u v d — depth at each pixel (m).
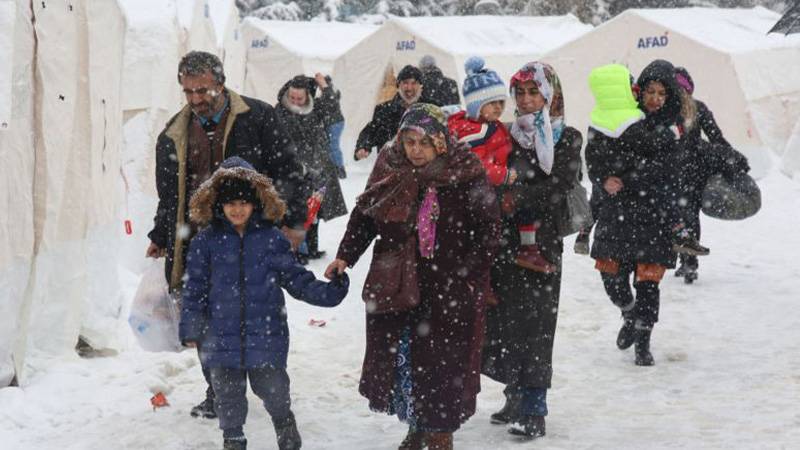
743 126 22.03
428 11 46.16
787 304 10.09
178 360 7.87
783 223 15.55
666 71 7.96
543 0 42.66
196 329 5.59
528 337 6.09
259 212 5.63
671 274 11.76
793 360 8.04
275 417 5.68
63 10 7.70
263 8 43.62
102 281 8.30
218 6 22.61
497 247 5.49
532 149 6.05
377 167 5.58
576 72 24.25
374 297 5.41
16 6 7.12
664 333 9.04
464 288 5.45
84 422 6.50
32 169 7.35
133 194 11.80
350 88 27.22
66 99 7.71
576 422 6.51
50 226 7.55
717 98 22.36
